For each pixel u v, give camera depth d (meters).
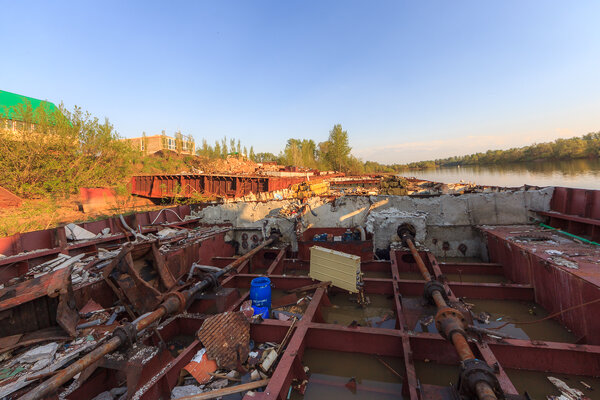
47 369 3.35
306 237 9.46
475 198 9.24
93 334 4.12
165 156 41.66
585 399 3.32
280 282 7.26
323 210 9.79
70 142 18.34
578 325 4.65
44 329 4.13
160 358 3.77
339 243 8.30
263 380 3.73
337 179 23.92
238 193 18.91
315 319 5.30
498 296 6.16
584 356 3.66
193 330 5.05
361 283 6.28
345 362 4.33
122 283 4.95
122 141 22.45
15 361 3.50
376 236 9.02
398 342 4.23
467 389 2.85
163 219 10.43
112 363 3.37
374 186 22.70
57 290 4.04
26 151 16.27
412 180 21.16
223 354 4.17
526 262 6.25
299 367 3.96
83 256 6.56
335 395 3.77
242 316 4.77
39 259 6.31
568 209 7.86
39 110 17.67
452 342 3.37
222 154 56.91
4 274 5.72
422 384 3.76
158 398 3.51
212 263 8.62
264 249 9.23
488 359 3.51
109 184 22.33
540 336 4.90
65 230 7.16
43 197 17.39
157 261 5.68
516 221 8.95
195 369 3.88
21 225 12.05
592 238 6.63
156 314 4.07
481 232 8.83
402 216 8.90
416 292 6.38
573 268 5.03
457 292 6.30
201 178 20.84
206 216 11.20
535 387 3.59
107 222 8.50
